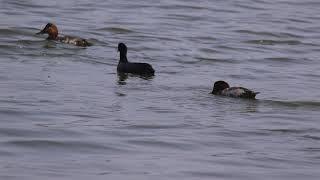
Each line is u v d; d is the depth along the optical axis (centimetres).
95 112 2405
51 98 2558
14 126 2191
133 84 2859
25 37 3681
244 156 2006
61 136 2111
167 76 3058
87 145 2039
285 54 3731
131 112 2428
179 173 1827
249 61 3500
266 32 4303
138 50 3612
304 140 2197
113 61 3300
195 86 2869
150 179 1773
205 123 2331
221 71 3234
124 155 1964
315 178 1830
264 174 1848
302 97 2753
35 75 2908
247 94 2670
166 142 2105
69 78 2898
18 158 1900
